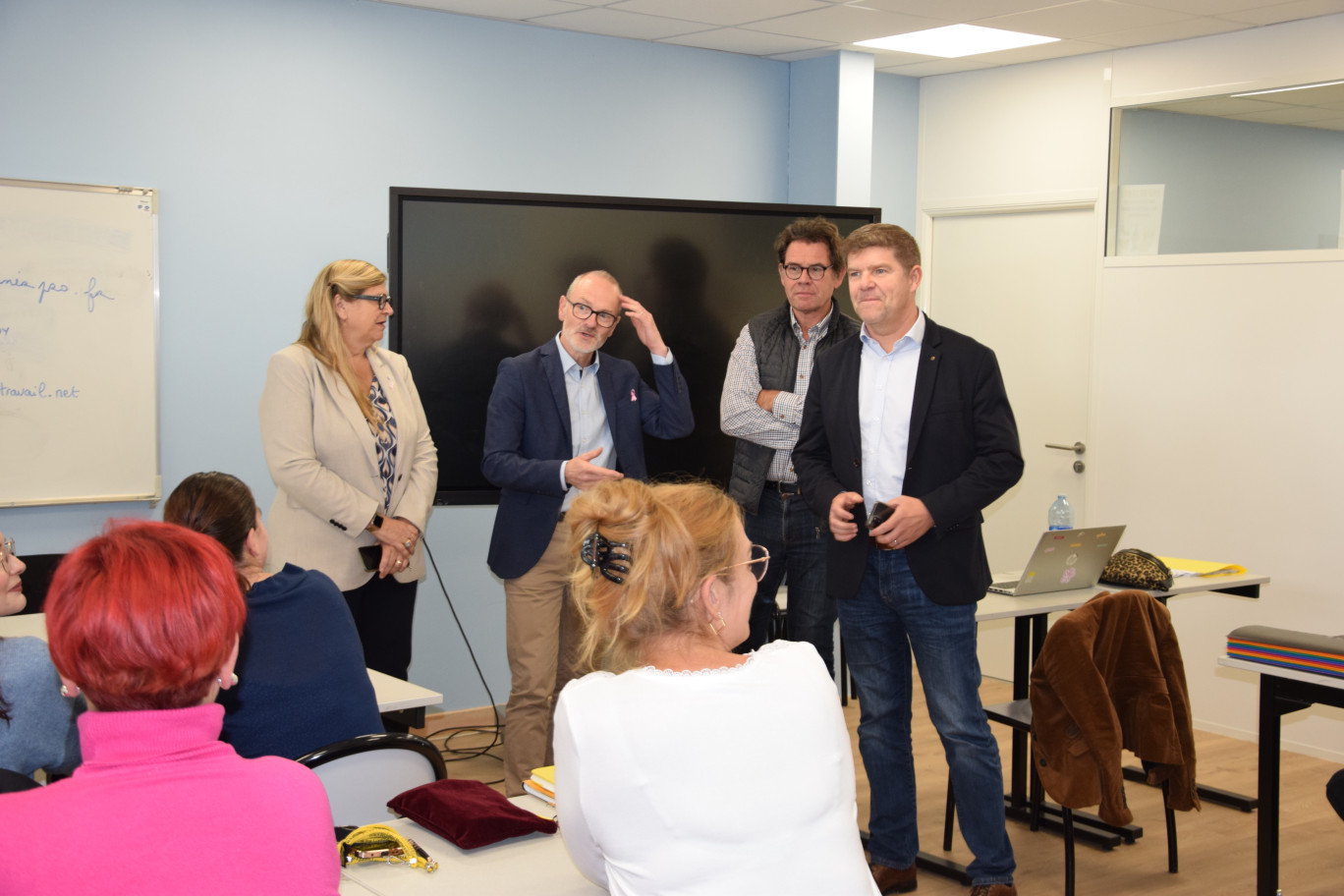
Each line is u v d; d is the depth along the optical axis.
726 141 5.14
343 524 3.14
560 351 3.41
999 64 5.29
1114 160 4.96
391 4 4.25
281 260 4.12
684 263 4.30
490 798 1.69
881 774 2.98
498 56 4.51
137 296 3.84
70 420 3.76
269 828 1.08
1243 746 4.52
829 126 5.11
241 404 4.08
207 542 1.15
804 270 3.33
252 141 4.04
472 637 4.63
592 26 4.57
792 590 3.47
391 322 4.00
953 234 5.67
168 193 3.90
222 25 3.95
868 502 2.87
